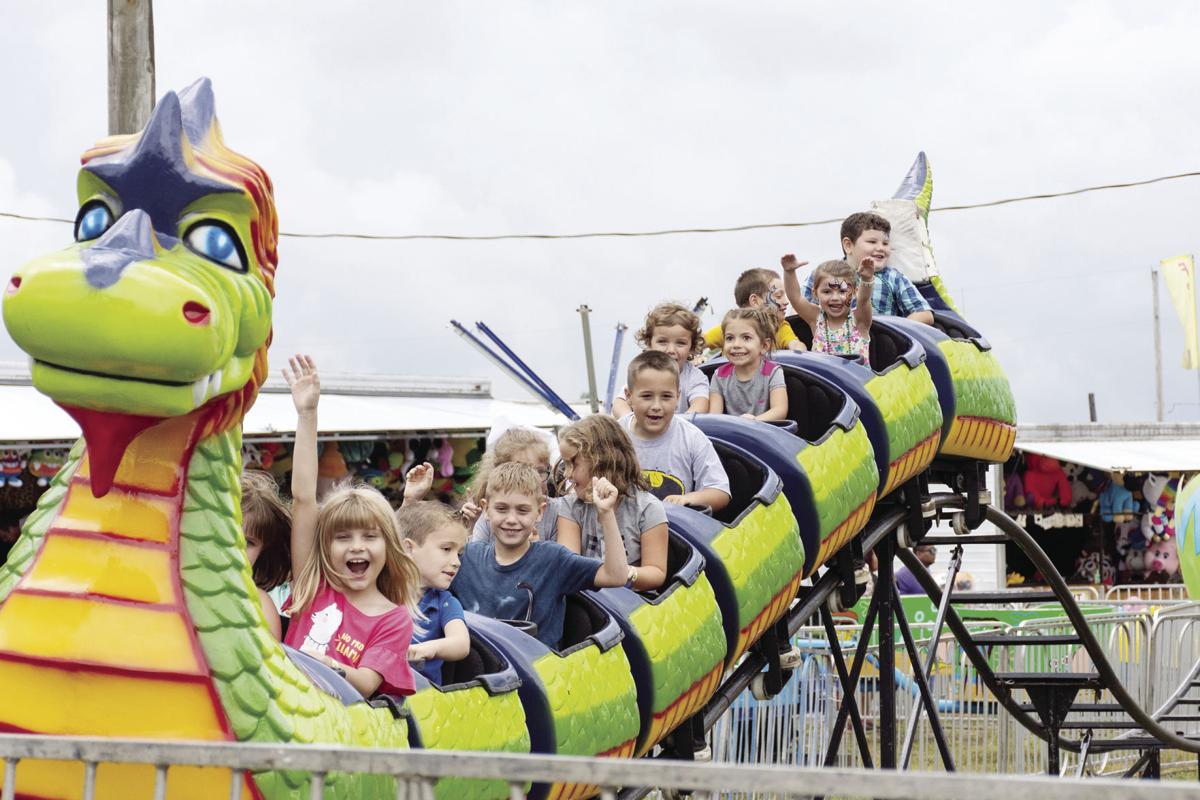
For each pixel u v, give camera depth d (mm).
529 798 4602
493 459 6055
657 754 6402
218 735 3352
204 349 3188
